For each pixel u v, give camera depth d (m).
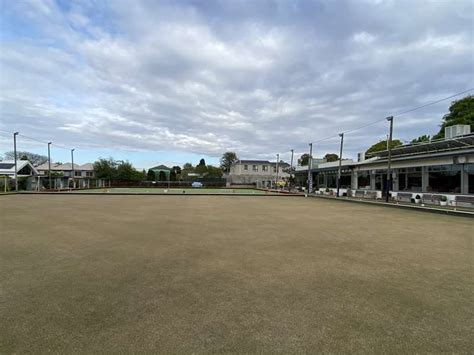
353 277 4.72
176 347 2.69
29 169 43.34
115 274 4.74
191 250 6.38
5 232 8.34
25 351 2.60
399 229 9.74
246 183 62.72
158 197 25.42
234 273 4.85
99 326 3.06
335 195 30.36
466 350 2.70
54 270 4.93
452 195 18.14
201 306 3.57
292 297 3.88
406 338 2.90
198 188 50.53
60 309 3.45
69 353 2.57
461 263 5.62
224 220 11.20
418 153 22.56
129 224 9.91
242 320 3.23
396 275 4.86
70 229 8.88
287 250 6.50
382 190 26.89
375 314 3.41
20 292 3.96
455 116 30.08
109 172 56.34
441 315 3.41
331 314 3.40
